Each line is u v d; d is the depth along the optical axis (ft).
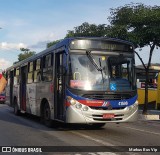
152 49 70.90
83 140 37.86
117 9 71.87
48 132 44.39
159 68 98.73
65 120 41.83
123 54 43.93
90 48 42.80
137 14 68.23
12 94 75.51
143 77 104.01
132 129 48.88
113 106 41.63
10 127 49.83
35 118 64.85
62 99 43.29
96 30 82.79
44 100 51.55
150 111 82.48
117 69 43.11
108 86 41.91
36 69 56.13
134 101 43.11
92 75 41.96
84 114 40.86
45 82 50.49
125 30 67.92
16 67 72.28
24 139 38.58
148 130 48.14
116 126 52.42
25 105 63.36
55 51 46.60
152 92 92.99
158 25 67.51
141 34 67.82
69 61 42.01
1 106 107.55
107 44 43.37
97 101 41.16
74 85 41.39
